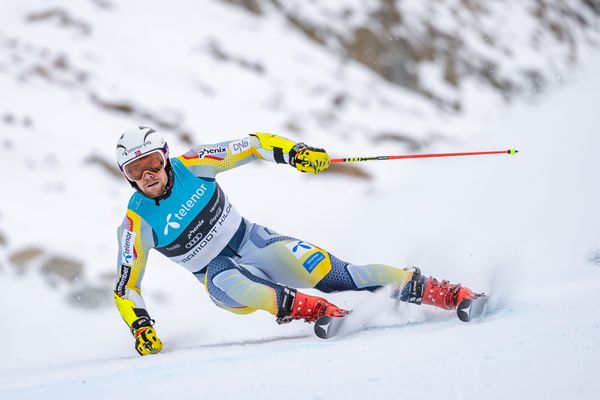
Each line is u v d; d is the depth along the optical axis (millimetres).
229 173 34625
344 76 48812
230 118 39500
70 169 31344
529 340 9727
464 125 49562
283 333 15766
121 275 14609
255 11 51906
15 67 38250
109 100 37094
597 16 77875
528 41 64625
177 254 14617
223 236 14648
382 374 8742
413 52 54188
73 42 41594
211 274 14508
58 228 27297
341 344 11898
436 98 51469
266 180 34625
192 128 37250
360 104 46156
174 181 14211
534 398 7246
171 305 22406
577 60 66875
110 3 46688
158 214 14211
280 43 49531
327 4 54875
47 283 24297
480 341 10117
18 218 27359
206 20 48875
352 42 52562
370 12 55469
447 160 30391
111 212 29203
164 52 43688
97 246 26750
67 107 35906
